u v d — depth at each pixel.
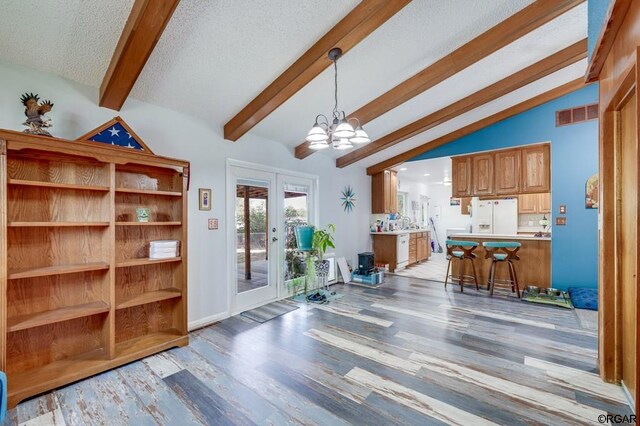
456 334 2.95
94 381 2.14
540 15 2.43
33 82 2.21
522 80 3.46
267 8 2.09
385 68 3.00
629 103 1.84
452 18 2.49
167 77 2.58
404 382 2.12
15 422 1.73
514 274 4.39
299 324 3.26
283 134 4.03
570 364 2.35
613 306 2.04
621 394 1.94
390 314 3.57
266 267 4.08
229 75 2.70
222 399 1.93
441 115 4.12
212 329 3.12
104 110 2.57
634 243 1.80
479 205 6.27
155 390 2.03
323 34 2.39
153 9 1.82
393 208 6.73
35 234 2.19
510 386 2.06
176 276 2.91
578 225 4.22
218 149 3.43
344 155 5.25
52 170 2.27
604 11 1.64
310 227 4.34
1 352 1.82
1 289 1.82
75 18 1.93
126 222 2.42
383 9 2.09
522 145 4.63
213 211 3.36
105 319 2.39
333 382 2.12
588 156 4.16
